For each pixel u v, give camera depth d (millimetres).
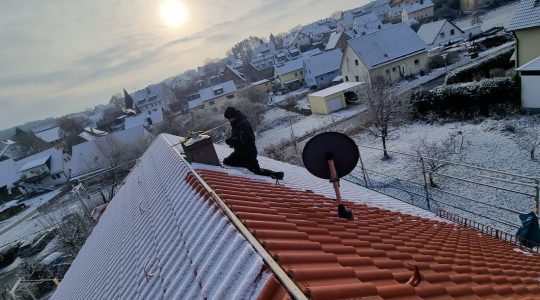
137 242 5633
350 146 4883
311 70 55125
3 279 21391
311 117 36625
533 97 19094
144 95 94625
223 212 4207
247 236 3379
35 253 23828
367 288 2635
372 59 40719
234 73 84312
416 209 9172
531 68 18656
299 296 2305
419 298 2883
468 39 49062
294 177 8633
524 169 14984
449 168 16906
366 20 78000
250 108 41250
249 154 7195
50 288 17844
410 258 4082
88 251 8766
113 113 107688
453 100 22469
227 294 2881
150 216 6039
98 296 5516
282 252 3117
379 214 6824
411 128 23844
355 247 3930
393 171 18422
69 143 64562
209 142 7270
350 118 30234
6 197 48719
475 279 4051
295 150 25109
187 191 5641
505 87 20266
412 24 73562
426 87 34125
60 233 20172
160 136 10641
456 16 74750
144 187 7887
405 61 40969
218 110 50219
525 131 17781
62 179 48438
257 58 104000
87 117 130500
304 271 2717
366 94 25219
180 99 91125
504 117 20141
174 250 4320
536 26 21203
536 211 7629
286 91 62406
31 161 50562
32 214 36406
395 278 3197
